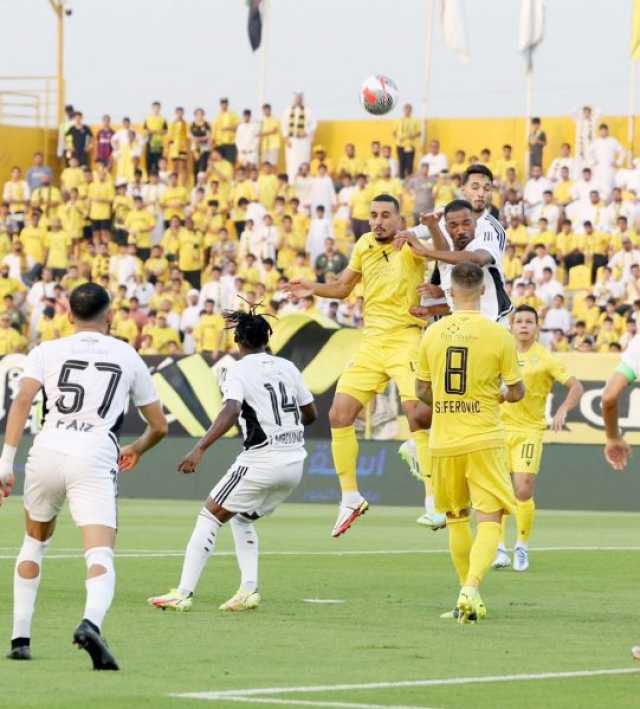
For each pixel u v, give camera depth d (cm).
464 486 2925
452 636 2683
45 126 12319
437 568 4025
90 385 2269
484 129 11112
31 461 2278
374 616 2973
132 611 3014
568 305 8994
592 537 5316
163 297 9312
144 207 10206
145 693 2023
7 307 9625
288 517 6331
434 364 2875
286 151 11238
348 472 3812
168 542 4831
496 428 2873
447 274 3494
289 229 9838
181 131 11012
